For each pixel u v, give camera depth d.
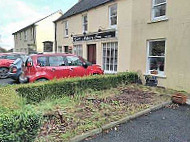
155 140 3.87
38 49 29.11
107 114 5.06
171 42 8.75
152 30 9.66
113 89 7.98
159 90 8.20
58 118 4.70
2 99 3.63
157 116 5.25
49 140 3.63
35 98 5.98
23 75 8.10
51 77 7.81
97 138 3.92
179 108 5.99
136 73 9.30
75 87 6.91
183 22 8.20
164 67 9.16
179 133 4.20
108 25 12.96
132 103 6.14
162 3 9.20
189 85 8.09
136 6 10.51
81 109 5.41
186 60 8.16
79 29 16.38
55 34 20.95
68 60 8.45
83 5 17.33
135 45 10.72
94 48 14.61
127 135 4.07
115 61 12.58
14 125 2.62
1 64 13.16
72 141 3.71
